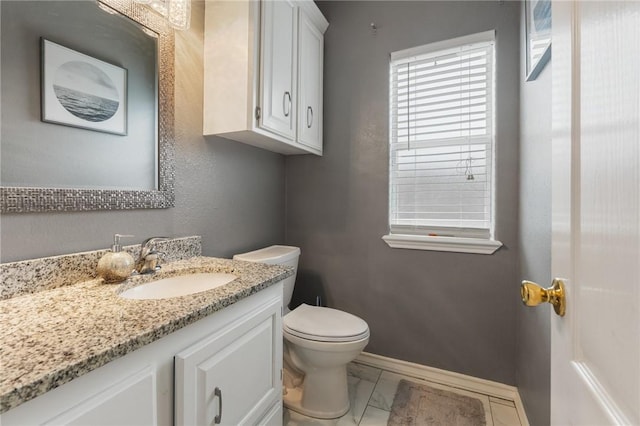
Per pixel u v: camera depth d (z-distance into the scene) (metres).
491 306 1.60
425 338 1.75
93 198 0.99
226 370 0.79
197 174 1.41
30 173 0.85
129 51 1.11
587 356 0.44
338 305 1.98
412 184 1.82
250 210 1.78
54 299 0.77
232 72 1.36
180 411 0.66
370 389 1.64
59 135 0.92
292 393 1.59
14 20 0.82
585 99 0.46
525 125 1.35
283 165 2.08
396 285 1.82
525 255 1.35
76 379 0.48
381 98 1.84
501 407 1.50
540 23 1.07
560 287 0.54
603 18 0.40
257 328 0.93
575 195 0.49
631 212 0.33
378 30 1.85
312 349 1.34
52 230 0.91
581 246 0.47
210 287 1.10
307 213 2.07
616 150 0.36
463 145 1.69
